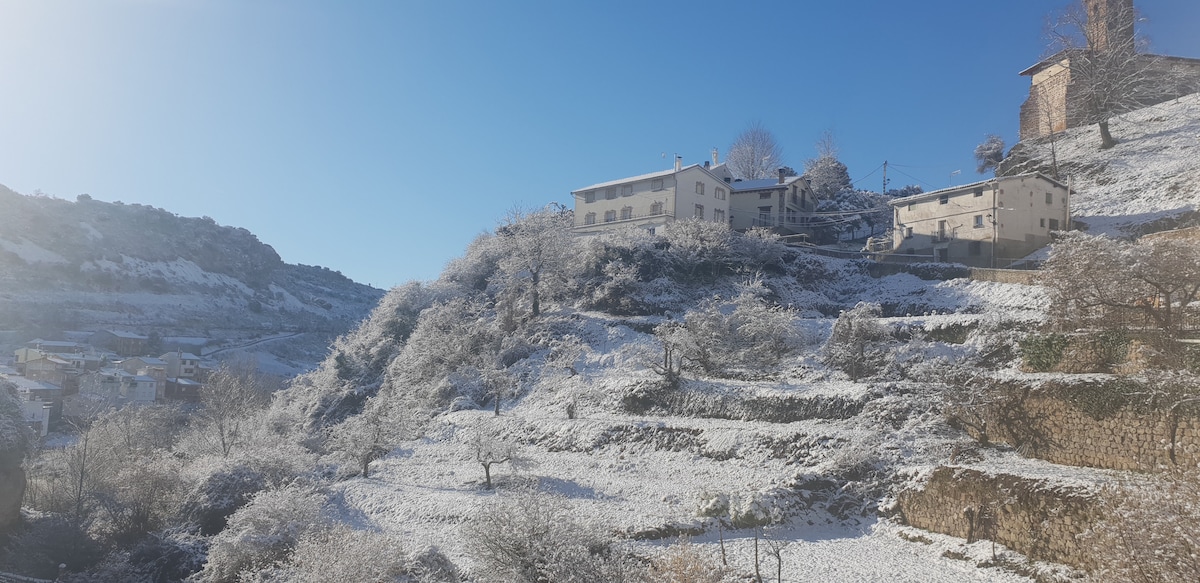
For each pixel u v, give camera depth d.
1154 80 85.81
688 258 70.69
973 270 59.19
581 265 75.31
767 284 66.81
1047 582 23.59
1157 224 60.53
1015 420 32.97
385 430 50.56
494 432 45.25
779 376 49.69
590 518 30.55
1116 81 82.19
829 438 37.69
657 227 81.06
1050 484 25.69
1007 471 28.27
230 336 167.25
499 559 25.25
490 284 80.88
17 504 44.50
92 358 108.12
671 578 23.44
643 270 71.75
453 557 31.38
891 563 27.55
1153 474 22.81
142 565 37.09
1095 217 68.00
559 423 50.22
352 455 47.88
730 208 91.50
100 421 61.22
